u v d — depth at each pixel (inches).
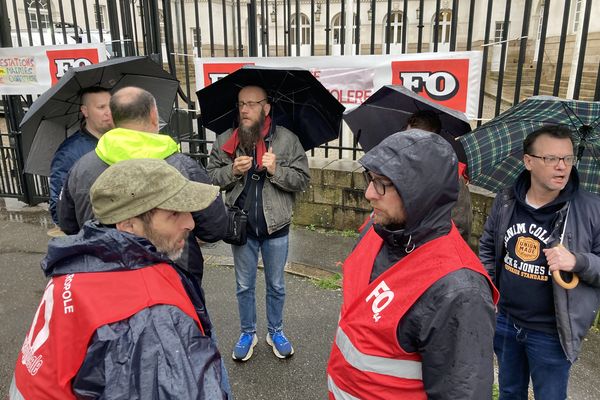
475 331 45.1
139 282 43.7
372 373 52.2
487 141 85.4
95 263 44.4
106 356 39.5
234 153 106.7
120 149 71.7
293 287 150.6
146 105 80.4
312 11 176.2
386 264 55.4
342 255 170.9
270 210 104.3
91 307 41.3
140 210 46.3
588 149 77.0
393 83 159.9
